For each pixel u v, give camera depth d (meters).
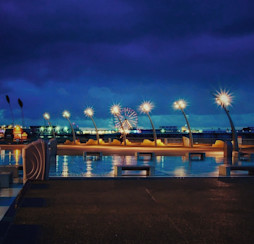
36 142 11.05
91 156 24.58
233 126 31.11
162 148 41.91
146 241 4.99
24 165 10.93
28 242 4.93
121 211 6.85
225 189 9.56
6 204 7.76
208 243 4.92
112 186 9.99
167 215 6.54
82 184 10.34
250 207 7.27
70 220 6.15
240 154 25.28
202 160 21.67
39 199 8.00
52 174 12.91
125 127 71.94
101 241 4.99
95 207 7.20
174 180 11.37
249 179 11.66
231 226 5.79
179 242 4.95
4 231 5.48
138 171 14.40
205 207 7.24
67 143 64.94
